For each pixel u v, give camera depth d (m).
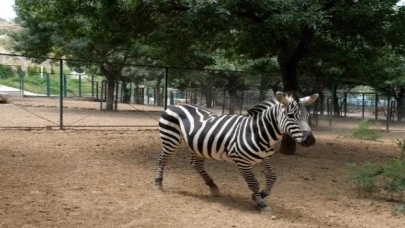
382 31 10.59
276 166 10.25
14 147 10.88
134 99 32.12
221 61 26.61
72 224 5.60
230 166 9.90
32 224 5.52
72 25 11.81
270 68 17.00
